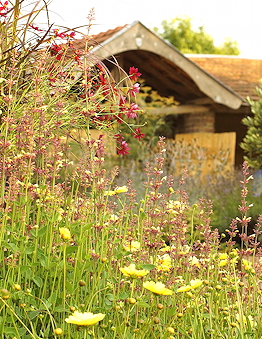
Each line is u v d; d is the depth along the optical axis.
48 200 1.87
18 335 1.43
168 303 1.80
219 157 11.51
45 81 2.41
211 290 1.81
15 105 2.27
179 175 10.55
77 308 1.55
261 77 13.75
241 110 11.65
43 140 1.91
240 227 7.50
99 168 1.97
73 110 2.43
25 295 1.64
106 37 8.86
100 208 1.89
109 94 2.74
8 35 2.52
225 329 1.90
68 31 2.63
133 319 1.81
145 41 8.99
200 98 11.26
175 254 2.01
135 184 8.37
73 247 1.70
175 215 2.12
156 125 11.34
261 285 2.26
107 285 1.72
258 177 8.65
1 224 1.75
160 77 11.07
